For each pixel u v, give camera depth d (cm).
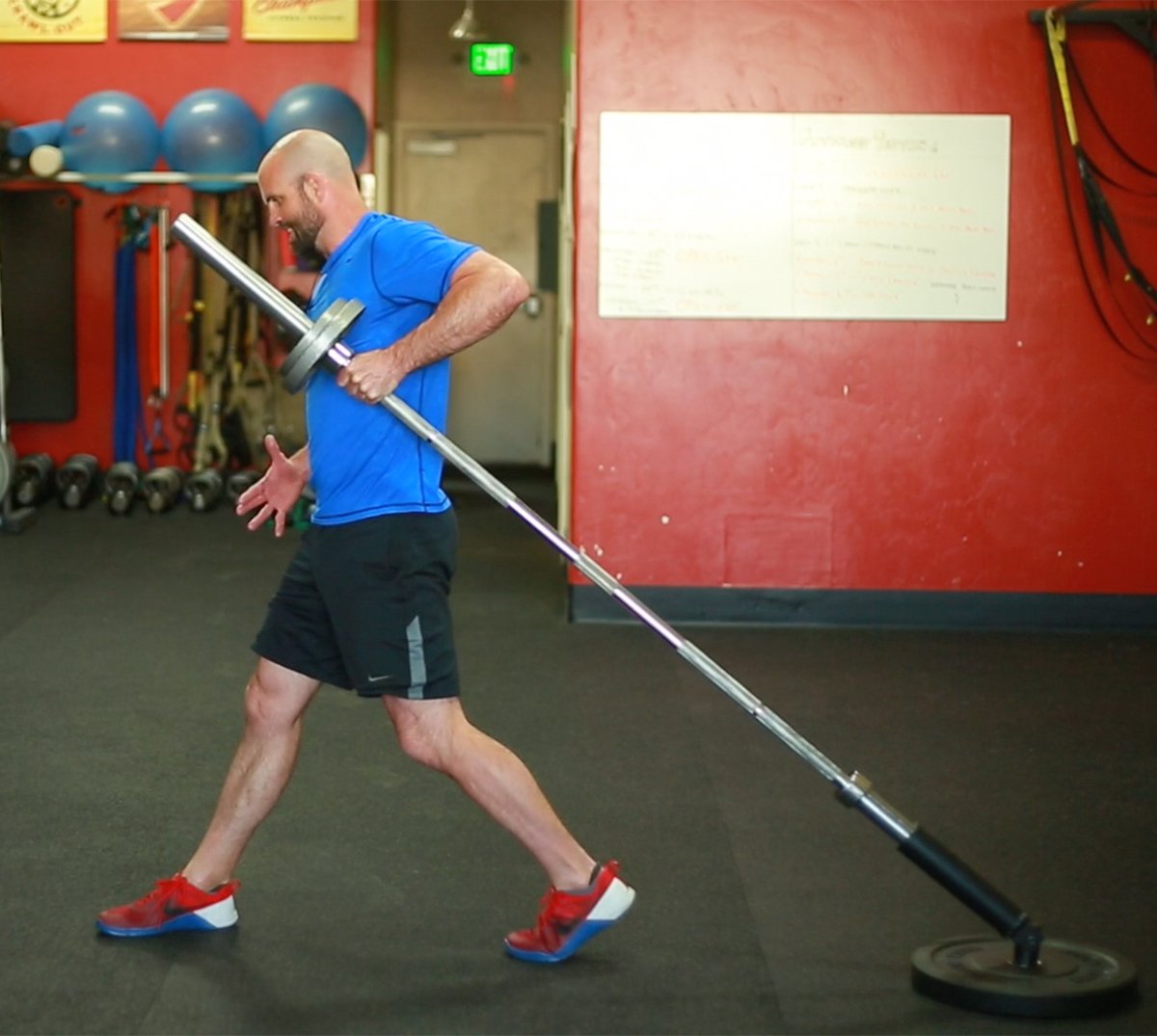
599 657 532
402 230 274
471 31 931
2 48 854
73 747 421
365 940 294
